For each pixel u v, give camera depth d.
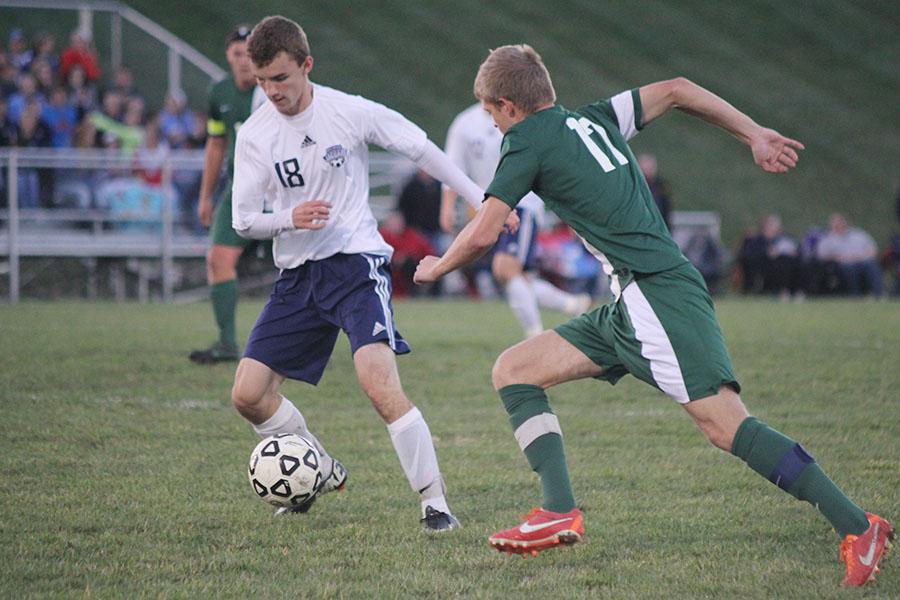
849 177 98.69
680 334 14.68
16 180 56.03
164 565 15.16
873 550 14.09
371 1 113.81
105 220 57.53
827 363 34.38
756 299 67.75
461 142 36.72
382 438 23.59
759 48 116.25
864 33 121.69
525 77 15.43
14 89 59.97
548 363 15.97
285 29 17.17
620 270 15.13
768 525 17.03
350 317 17.72
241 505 18.31
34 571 14.78
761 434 14.55
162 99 69.69
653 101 15.94
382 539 16.47
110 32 70.25
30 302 55.25
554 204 15.41
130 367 31.64
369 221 18.48
